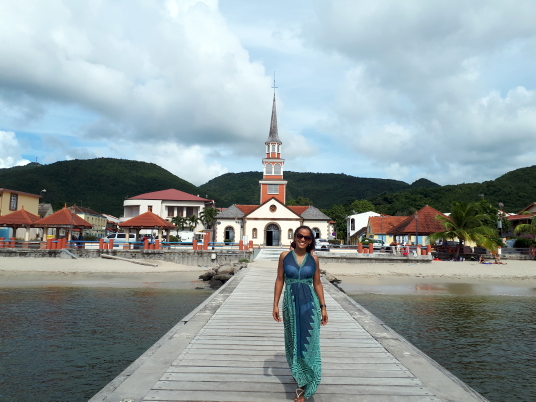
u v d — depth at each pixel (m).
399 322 15.60
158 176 149.12
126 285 25.41
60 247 37.31
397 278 31.20
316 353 5.20
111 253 37.09
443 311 18.00
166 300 19.69
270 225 52.41
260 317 11.07
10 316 15.43
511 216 54.66
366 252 39.16
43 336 12.56
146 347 11.52
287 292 5.52
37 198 55.44
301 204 106.19
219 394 5.31
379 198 119.94
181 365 6.56
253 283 19.27
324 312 5.67
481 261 38.41
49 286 24.47
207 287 24.83
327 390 5.57
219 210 70.88
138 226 39.34
